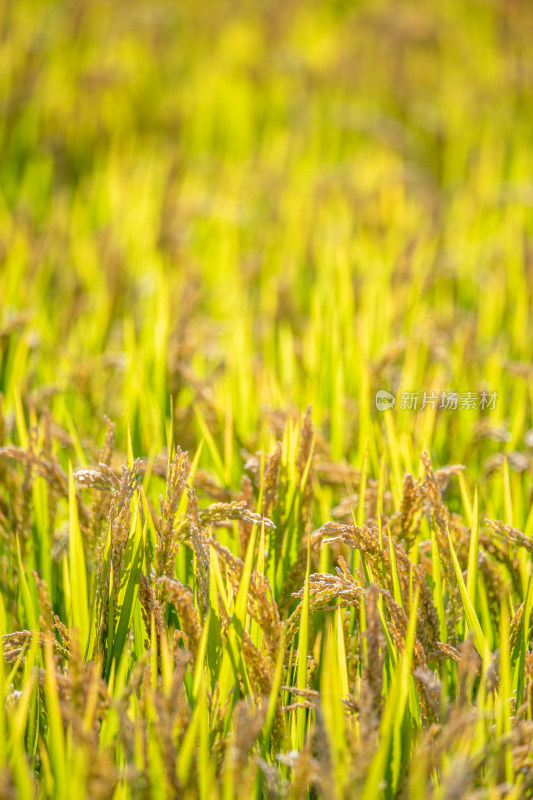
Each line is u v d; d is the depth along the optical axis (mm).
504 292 4773
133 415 3867
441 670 3506
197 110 8523
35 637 3436
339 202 6438
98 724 3346
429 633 3477
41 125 7801
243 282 5043
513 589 3615
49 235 5355
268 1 11422
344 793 3273
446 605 3533
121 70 8445
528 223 6668
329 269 5047
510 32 11125
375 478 3777
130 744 3297
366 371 3928
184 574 3598
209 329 4570
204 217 6363
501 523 3541
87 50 9531
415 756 3301
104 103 8578
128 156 7316
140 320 4711
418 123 8867
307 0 11773
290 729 3463
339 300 4344
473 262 5570
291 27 11008
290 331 4457
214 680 3461
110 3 10430
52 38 9391
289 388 4012
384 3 11836
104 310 4582
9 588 3648
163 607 3482
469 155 7961
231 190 6770
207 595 3424
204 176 7410
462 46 10758
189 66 9961
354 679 3480
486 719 3406
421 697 3416
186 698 3451
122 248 5176
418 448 3771
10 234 5297
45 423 3719
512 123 8867
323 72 9406
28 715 3463
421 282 4691
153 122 8383
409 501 3543
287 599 3570
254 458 3701
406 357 4117
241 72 9500
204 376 4188
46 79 8469
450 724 3299
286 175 7254
